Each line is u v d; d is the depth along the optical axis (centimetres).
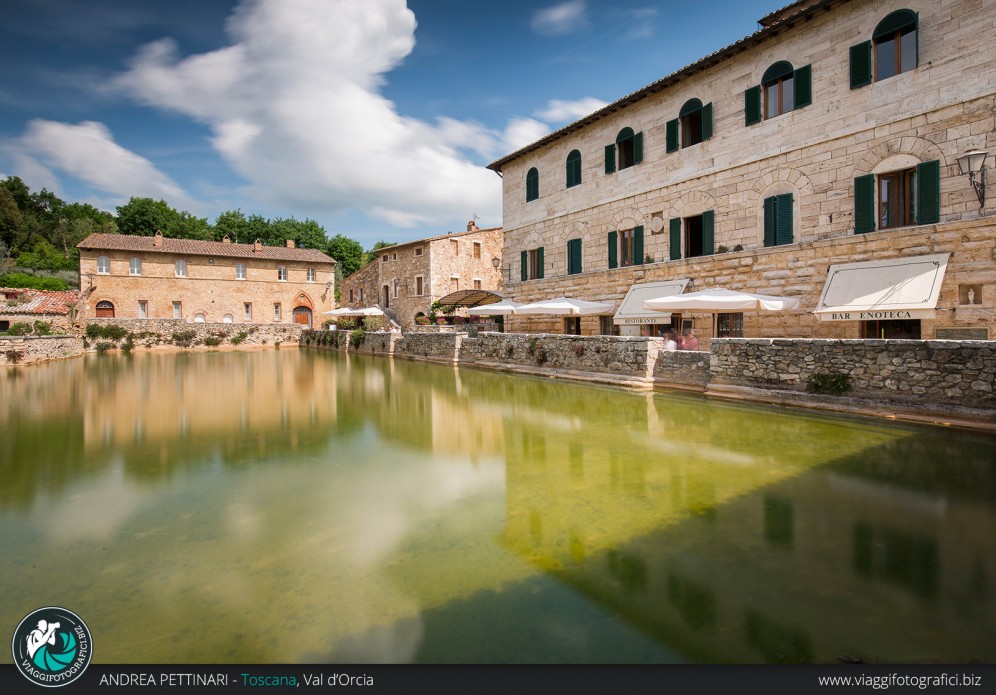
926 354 929
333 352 3762
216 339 4175
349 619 379
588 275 2275
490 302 3444
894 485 627
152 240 4547
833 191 1477
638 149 2050
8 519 583
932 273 1230
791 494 611
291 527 553
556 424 1059
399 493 658
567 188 2389
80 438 987
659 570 442
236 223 7638
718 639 347
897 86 1350
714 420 1039
